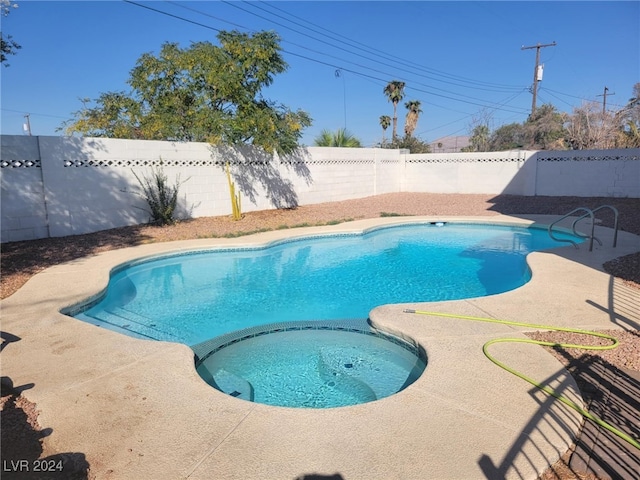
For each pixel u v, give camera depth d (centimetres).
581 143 2895
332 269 897
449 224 1338
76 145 997
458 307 544
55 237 976
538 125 3734
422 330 470
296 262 949
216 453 268
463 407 318
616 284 635
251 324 605
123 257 823
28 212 934
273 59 1282
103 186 1054
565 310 530
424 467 255
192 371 379
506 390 343
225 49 1239
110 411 316
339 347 522
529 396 333
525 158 1767
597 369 379
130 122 1456
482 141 3656
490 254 1020
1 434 289
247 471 253
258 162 1419
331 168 1717
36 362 396
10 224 909
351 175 1809
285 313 650
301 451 270
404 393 339
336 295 734
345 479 245
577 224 1194
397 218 1341
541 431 288
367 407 320
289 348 520
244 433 289
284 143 1304
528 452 267
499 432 288
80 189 1012
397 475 248
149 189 1143
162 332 576
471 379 361
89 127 1465
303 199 1616
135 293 744
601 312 521
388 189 2016
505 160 1817
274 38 1267
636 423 300
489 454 265
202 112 1209
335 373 458
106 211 1065
